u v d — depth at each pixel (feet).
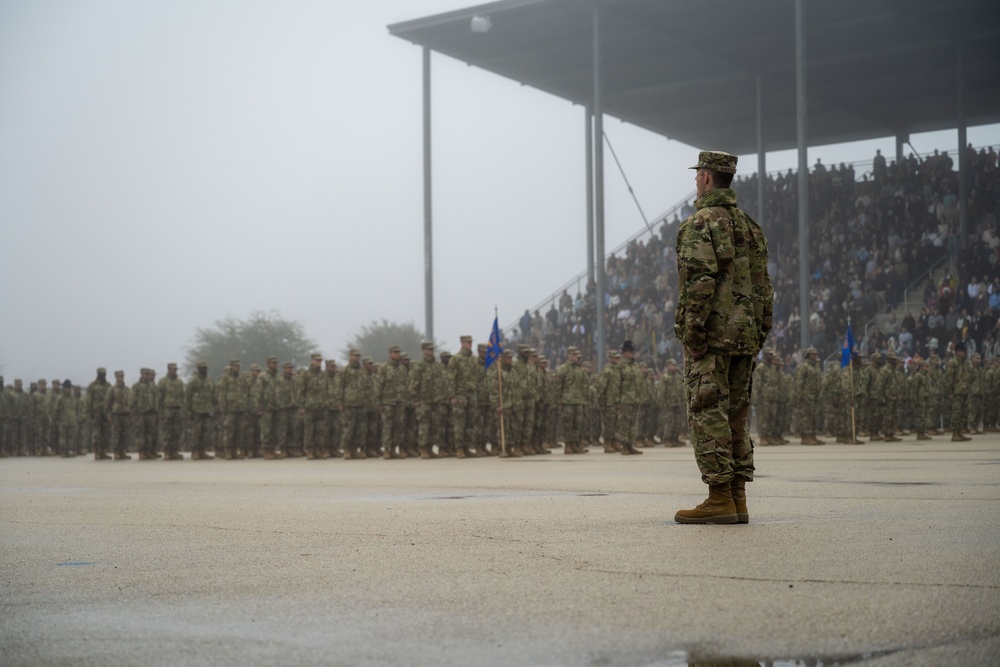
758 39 162.30
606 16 151.64
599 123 151.74
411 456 105.60
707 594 17.76
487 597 18.06
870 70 177.27
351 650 14.53
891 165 180.45
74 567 23.06
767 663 13.42
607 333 181.37
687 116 203.82
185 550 25.58
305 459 108.27
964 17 154.30
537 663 13.61
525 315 193.88
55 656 14.62
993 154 170.91
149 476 69.31
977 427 132.98
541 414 100.48
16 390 140.87
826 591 17.78
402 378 101.55
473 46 166.09
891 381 113.19
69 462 112.57
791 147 225.76
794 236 182.19
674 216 197.47
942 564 20.43
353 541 26.35
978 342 145.69
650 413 115.24
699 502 36.01
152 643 15.29
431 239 165.99
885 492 38.81
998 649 13.80
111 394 121.39
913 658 13.39
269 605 17.92
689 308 26.99
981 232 163.53
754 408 128.98
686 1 145.48
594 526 28.22
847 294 163.94
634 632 15.16
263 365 268.00
